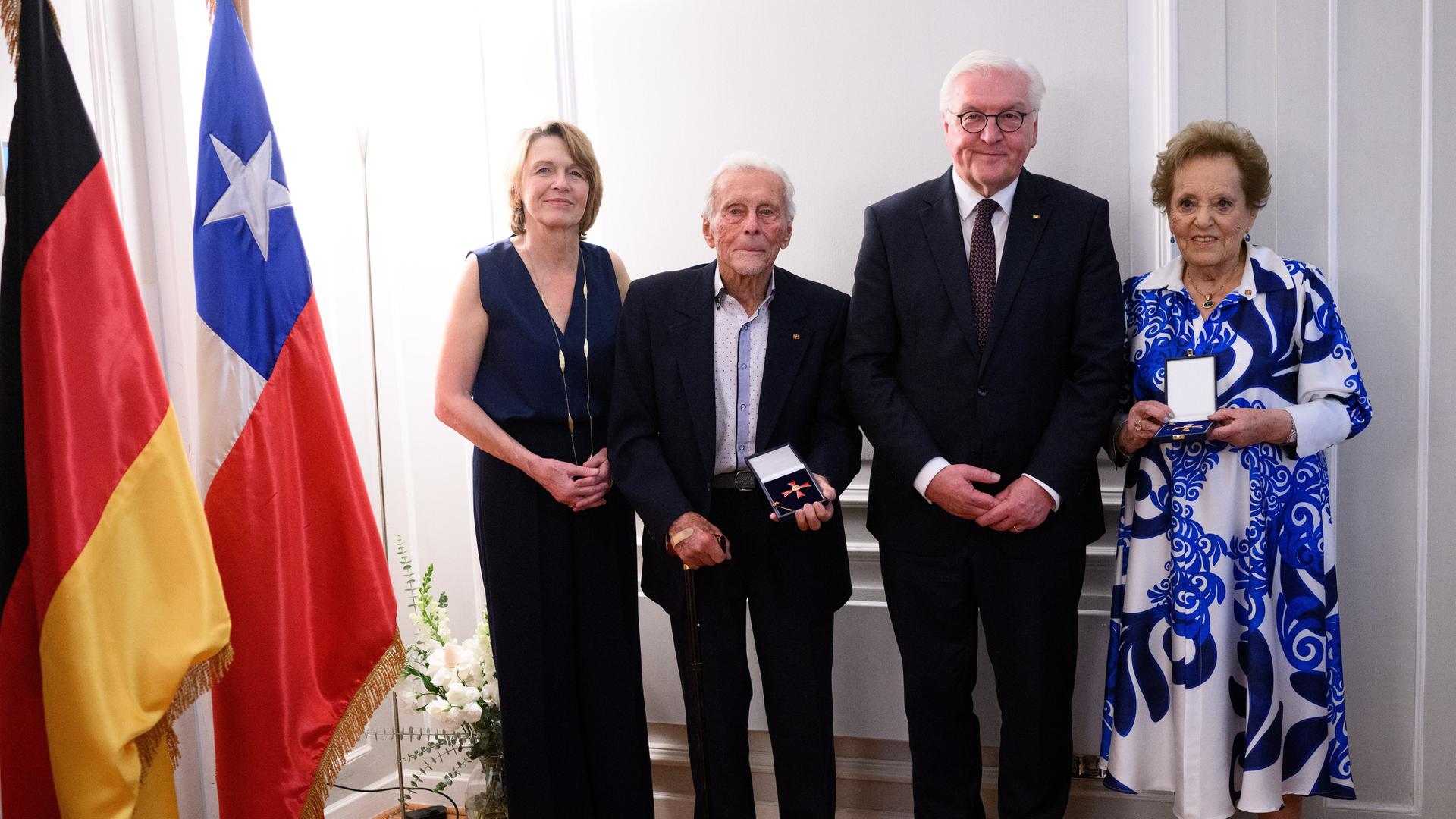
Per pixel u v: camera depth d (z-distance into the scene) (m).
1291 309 2.23
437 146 3.08
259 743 2.10
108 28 2.34
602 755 2.50
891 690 2.84
